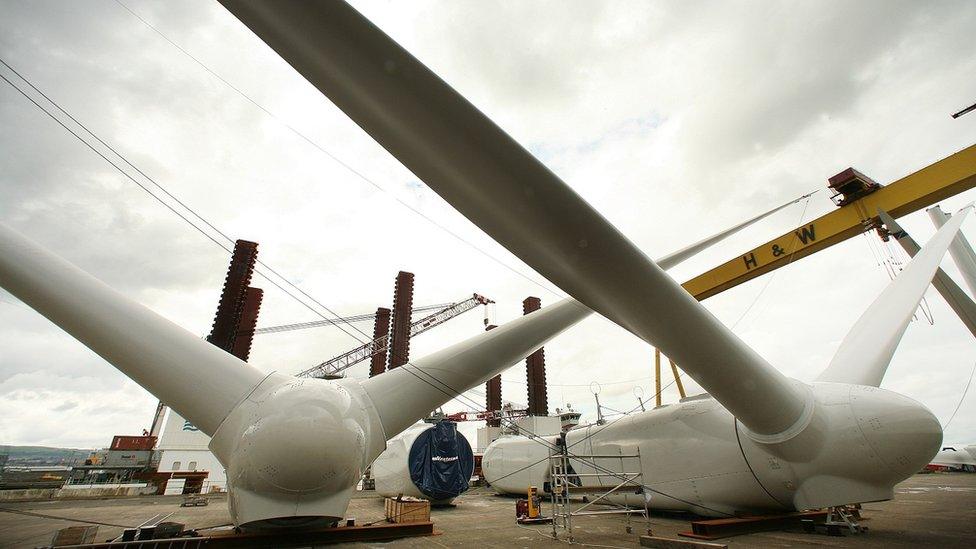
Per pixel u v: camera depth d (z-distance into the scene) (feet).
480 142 17.39
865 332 41.78
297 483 30.71
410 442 72.23
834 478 33.78
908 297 40.86
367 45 15.37
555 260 22.49
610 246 20.95
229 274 156.76
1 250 32.01
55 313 32.24
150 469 157.79
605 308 26.58
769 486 37.60
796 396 32.63
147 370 32.91
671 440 46.80
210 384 33.60
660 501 47.96
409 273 229.66
